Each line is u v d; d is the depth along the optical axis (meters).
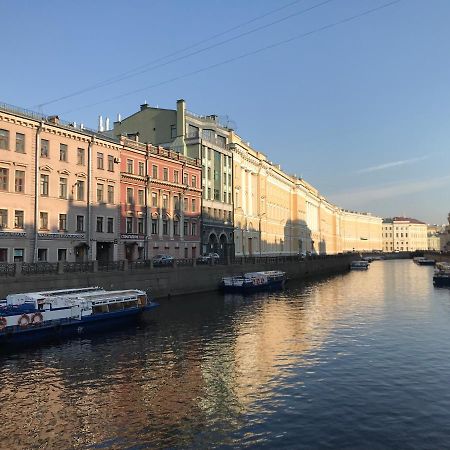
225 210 63.78
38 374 18.62
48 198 38.06
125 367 19.56
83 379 17.94
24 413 14.54
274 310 35.38
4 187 34.94
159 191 50.44
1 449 12.18
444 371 18.50
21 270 28.89
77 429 13.34
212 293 46.66
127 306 29.30
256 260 60.50
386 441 12.41
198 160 57.59
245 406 14.95
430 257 138.00
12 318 23.12
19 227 35.78
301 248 99.88
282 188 89.94
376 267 112.50
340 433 12.89
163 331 27.11
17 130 35.88
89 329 26.80
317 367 19.17
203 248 57.88
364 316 32.22
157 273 40.16
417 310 34.97
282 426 13.38
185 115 59.69
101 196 43.16
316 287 56.09
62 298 26.05
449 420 13.73
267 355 21.28
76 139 40.75
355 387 16.62
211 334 26.14
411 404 14.98
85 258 41.16
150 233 48.72
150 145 49.53
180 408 14.84
